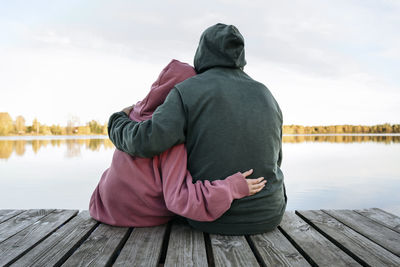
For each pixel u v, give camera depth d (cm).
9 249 146
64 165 989
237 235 159
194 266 128
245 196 154
